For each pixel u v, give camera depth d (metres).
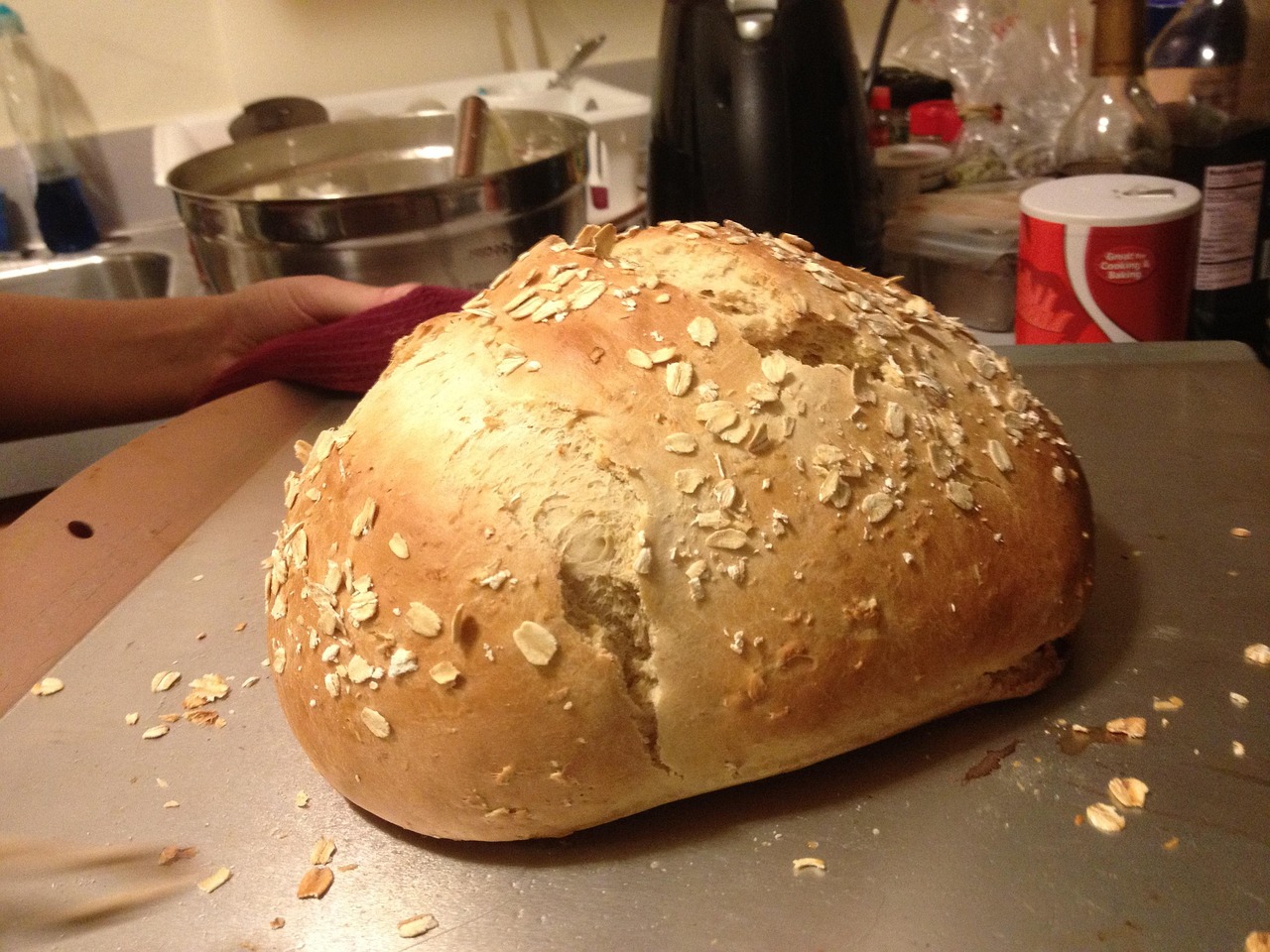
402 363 0.39
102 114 0.96
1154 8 0.76
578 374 0.34
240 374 0.65
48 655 0.46
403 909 0.33
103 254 0.94
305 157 0.81
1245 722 0.36
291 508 0.39
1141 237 0.56
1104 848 0.33
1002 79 0.86
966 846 0.33
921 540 0.34
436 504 0.33
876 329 0.37
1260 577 0.43
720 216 0.67
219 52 0.96
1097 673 0.39
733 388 0.34
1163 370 0.57
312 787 0.38
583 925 0.32
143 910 0.34
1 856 0.36
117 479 0.55
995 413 0.38
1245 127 0.62
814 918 0.32
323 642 0.34
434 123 0.83
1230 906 0.31
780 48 0.62
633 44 1.04
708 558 0.33
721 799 0.35
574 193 0.73
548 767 0.32
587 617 0.33
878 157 0.81
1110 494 0.49
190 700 0.43
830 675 0.33
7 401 0.66
